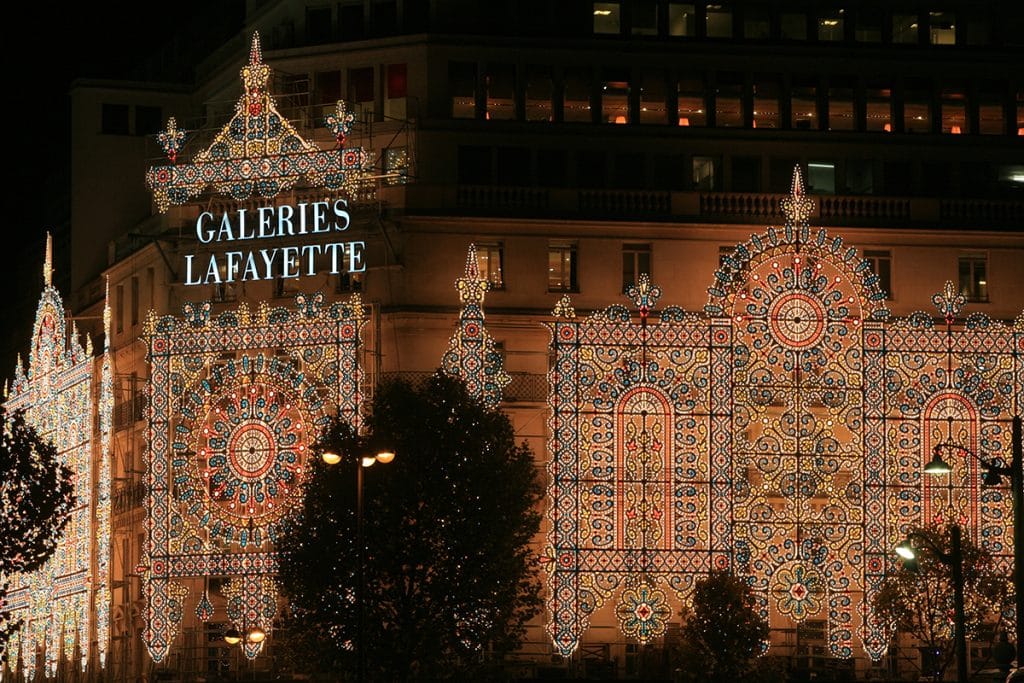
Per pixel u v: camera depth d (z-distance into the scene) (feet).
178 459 287.48
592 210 303.89
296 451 283.79
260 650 279.90
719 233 305.53
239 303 308.40
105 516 313.32
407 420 248.73
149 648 285.84
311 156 297.94
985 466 181.68
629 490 276.00
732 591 262.88
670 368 278.87
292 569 245.04
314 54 315.99
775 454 278.05
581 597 273.54
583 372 277.85
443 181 304.30
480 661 254.27
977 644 283.18
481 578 244.22
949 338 282.56
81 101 366.43
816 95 316.81
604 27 316.81
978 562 268.82
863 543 277.23
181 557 285.84
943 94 319.06
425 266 300.40
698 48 313.94
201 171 303.07
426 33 309.83
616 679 278.26
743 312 280.92
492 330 300.20
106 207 366.22
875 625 274.16
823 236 282.56
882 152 314.76
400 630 242.78
